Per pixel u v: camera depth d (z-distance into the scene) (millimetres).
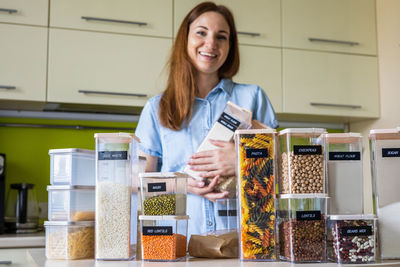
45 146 2945
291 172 1101
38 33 2635
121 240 1150
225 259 1163
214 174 1467
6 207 2559
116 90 2734
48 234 1229
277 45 3027
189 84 1686
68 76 2666
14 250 2227
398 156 1165
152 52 2803
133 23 2770
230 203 1289
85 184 1269
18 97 2580
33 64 2617
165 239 1120
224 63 1797
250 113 1460
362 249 1069
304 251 1075
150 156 1727
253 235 1108
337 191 1147
